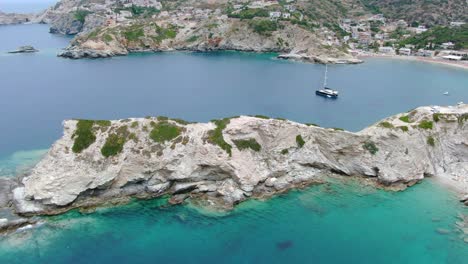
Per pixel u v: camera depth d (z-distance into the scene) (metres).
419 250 53.94
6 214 58.97
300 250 53.47
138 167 65.06
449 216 61.94
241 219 60.44
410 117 82.19
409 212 62.97
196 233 56.59
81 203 62.19
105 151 64.44
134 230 56.81
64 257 50.62
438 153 76.50
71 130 66.38
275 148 71.94
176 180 66.06
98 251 51.97
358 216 61.72
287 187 69.44
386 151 72.88
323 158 74.56
